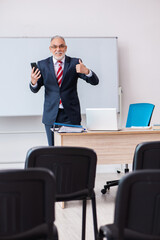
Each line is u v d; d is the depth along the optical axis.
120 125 6.30
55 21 6.13
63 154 2.25
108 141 4.03
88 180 2.34
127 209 1.58
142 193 1.56
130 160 4.07
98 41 6.12
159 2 6.36
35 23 6.09
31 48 5.99
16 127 6.19
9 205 1.59
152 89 6.41
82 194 2.36
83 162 2.30
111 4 6.25
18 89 6.00
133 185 1.55
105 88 6.17
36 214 1.62
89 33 6.22
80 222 3.47
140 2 6.32
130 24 6.30
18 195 1.58
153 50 6.38
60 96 4.45
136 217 1.59
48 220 1.63
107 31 6.26
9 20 6.04
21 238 1.64
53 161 2.26
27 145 6.23
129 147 4.07
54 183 1.59
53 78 4.45
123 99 6.36
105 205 4.08
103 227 1.73
